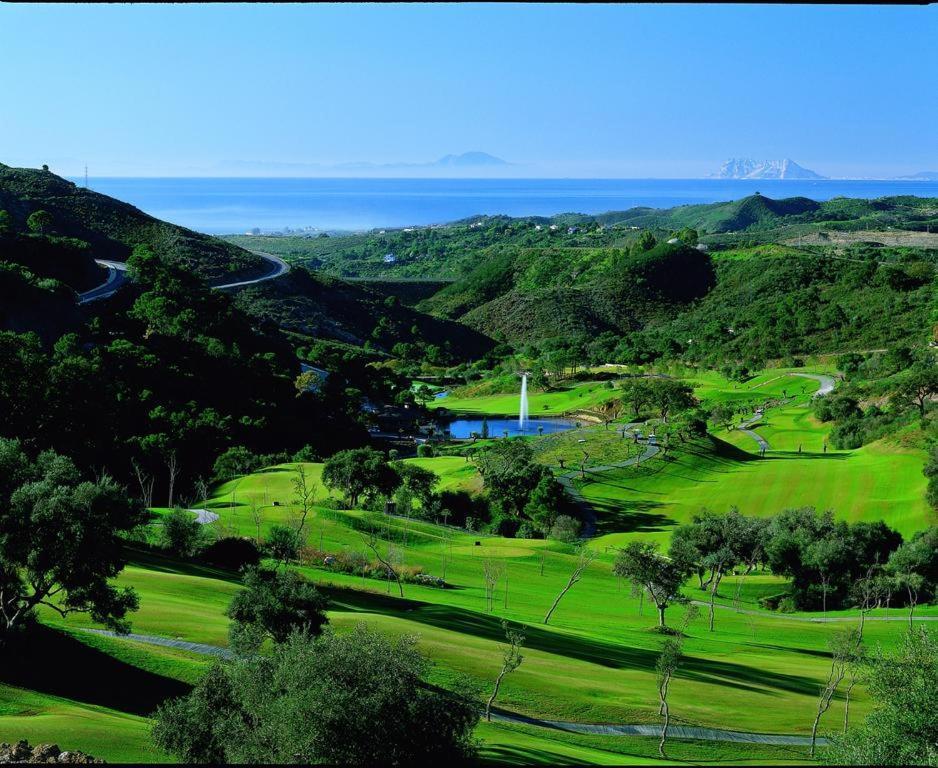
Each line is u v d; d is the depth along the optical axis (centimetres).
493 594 8294
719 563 9519
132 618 4894
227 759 2798
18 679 3691
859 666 4728
